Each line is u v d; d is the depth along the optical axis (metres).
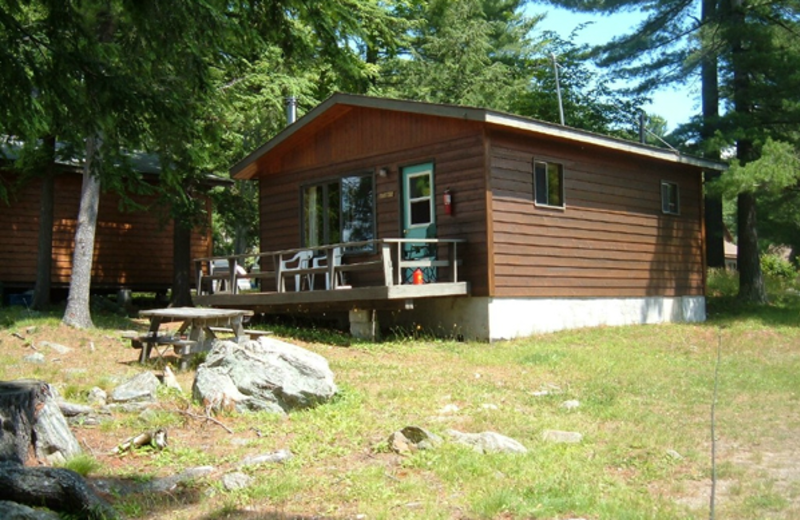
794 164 18.47
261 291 18.78
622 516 5.01
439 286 13.95
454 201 14.78
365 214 16.53
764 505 5.27
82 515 5.14
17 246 19.75
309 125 17.25
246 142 25.89
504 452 6.64
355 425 7.59
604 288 16.97
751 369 11.51
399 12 32.12
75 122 8.91
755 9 20.97
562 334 15.16
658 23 23.03
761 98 21.06
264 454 6.66
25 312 16.38
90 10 9.24
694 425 7.78
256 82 21.81
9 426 5.94
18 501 5.16
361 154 16.59
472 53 30.83
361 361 11.74
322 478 6.06
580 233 16.41
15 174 19.66
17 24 8.44
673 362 12.14
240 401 8.12
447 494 5.66
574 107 30.83
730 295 23.34
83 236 15.05
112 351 12.48
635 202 18.09
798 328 17.28
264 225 18.86
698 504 5.38
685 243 19.77
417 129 15.52
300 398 8.22
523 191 15.06
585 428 7.59
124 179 20.17
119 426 7.64
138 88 8.99
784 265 36.28
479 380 10.18
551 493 5.55
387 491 5.70
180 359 10.69
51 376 10.02
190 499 5.68
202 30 8.95
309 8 9.95
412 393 9.20
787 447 6.95
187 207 19.38
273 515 5.25
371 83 29.14
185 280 21.17
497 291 14.35
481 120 13.91
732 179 18.14
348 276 16.75
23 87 8.38
